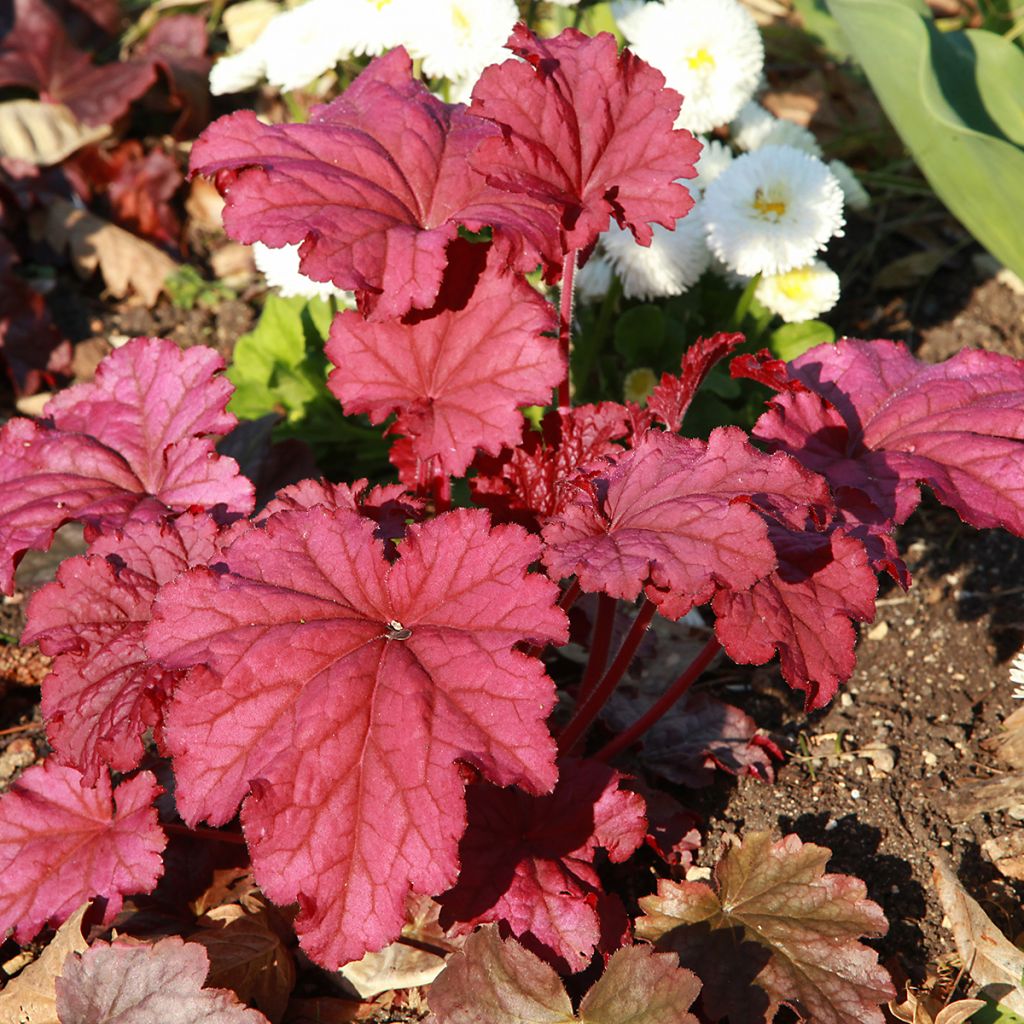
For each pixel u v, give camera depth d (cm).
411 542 26
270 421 40
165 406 32
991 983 28
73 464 31
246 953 28
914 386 30
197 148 29
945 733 35
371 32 37
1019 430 28
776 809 33
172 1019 26
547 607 25
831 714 36
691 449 27
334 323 32
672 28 42
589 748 34
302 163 29
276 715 25
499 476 32
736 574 24
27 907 28
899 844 32
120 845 28
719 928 28
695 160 29
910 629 38
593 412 32
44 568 40
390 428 31
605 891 31
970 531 41
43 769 29
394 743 24
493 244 30
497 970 26
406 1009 29
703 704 35
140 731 26
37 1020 28
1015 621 37
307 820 24
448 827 24
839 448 29
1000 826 32
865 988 27
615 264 40
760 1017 27
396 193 30
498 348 31
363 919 24
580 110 30
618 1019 25
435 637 26
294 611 26
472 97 29
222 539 29
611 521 26
